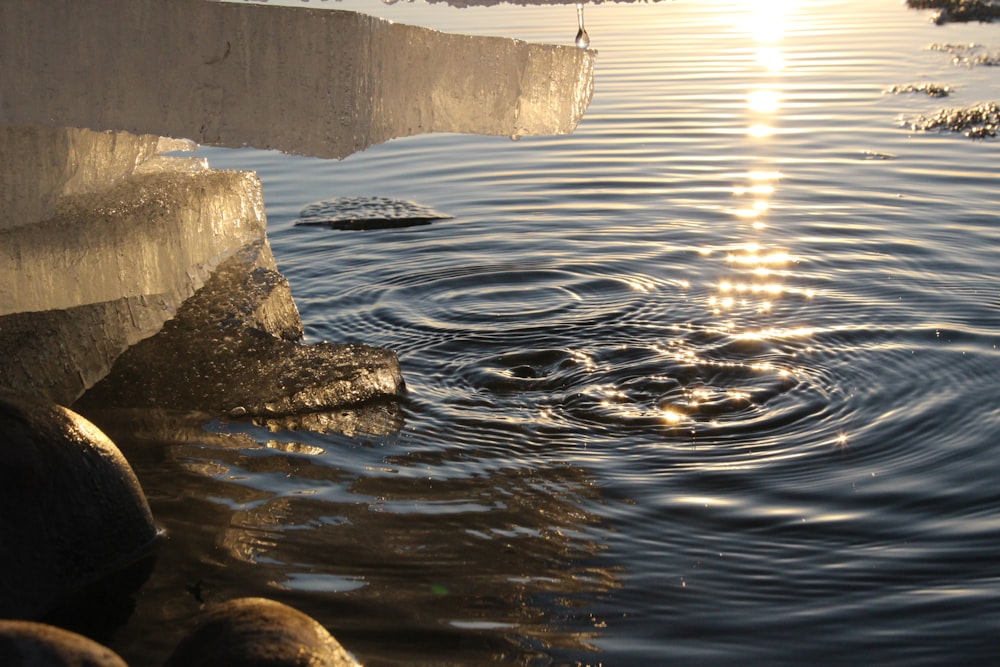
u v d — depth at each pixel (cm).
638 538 311
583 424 389
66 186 389
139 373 411
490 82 362
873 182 701
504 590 285
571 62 363
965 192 672
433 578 291
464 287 542
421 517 324
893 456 356
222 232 425
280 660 208
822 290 516
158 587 285
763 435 375
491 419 396
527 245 606
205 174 436
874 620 268
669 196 691
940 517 318
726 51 1177
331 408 405
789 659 254
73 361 393
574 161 778
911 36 1251
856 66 1074
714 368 432
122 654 256
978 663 250
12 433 289
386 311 510
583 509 328
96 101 351
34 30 345
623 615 273
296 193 724
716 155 778
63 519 286
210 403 402
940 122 845
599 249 595
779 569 293
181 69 349
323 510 328
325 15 342
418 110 361
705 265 562
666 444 371
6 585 270
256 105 350
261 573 292
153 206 395
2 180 363
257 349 433
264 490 341
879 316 478
